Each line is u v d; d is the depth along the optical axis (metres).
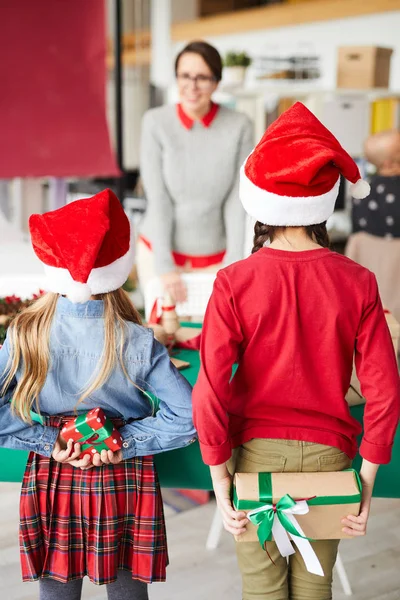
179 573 2.21
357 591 2.14
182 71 2.61
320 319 1.30
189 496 2.67
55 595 1.52
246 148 2.76
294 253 1.32
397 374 1.34
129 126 6.29
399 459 1.62
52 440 1.44
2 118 4.01
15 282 2.56
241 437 1.41
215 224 2.85
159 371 1.45
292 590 1.47
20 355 1.42
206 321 1.35
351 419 1.40
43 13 3.89
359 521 1.35
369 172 4.51
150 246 2.95
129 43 7.32
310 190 1.28
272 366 1.33
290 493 1.32
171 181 2.76
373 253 3.65
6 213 6.52
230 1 8.77
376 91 4.54
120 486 1.47
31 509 1.47
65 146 4.11
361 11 5.91
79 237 1.34
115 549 1.47
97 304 1.43
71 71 4.02
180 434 1.44
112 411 1.48
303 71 5.36
